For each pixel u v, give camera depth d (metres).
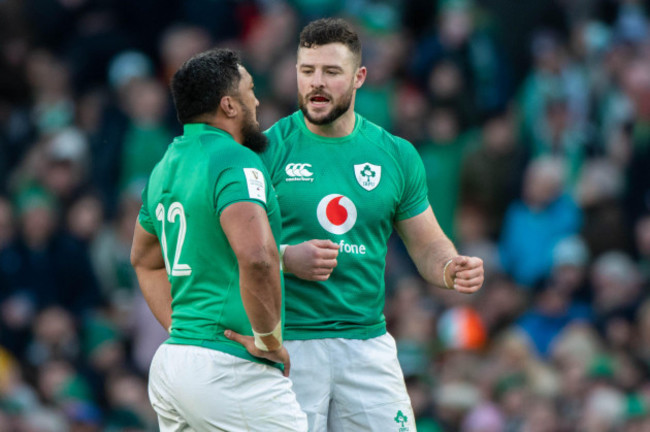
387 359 22.31
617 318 42.91
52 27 52.47
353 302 22.00
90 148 46.84
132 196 43.84
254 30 53.31
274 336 19.42
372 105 48.12
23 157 47.59
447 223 48.34
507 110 52.25
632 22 56.97
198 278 19.78
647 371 41.12
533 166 48.16
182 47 50.47
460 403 37.34
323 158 21.91
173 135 48.12
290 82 48.16
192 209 19.61
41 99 49.72
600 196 47.56
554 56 52.47
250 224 19.02
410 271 45.47
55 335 40.19
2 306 41.19
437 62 51.59
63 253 43.06
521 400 38.22
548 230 47.06
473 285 21.47
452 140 49.25
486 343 42.06
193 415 19.72
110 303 42.91
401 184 22.36
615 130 51.50
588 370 40.09
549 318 43.00
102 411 39.22
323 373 21.83
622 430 38.28
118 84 47.97
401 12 55.19
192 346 19.72
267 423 19.67
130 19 52.62
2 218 42.66
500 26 55.50
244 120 20.39
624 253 46.97
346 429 22.12
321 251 20.48
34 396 38.78
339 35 21.38
